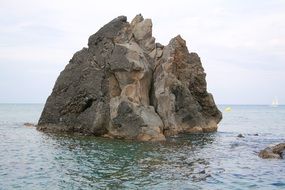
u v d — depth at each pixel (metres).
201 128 61.09
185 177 27.91
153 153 38.06
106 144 43.41
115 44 52.94
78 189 24.47
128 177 27.72
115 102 49.75
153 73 55.06
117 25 55.25
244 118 135.38
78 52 56.72
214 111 65.31
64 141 45.69
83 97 52.56
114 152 38.19
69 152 37.94
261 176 28.72
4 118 101.56
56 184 25.62
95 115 50.25
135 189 24.56
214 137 54.88
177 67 61.94
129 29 56.31
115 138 48.50
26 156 35.66
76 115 53.38
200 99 64.50
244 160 35.47
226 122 107.00
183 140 49.31
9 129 60.62
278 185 26.11
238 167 32.03
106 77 52.09
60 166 31.27
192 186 25.47
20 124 73.88
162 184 25.84
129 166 31.53
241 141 50.81
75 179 27.03
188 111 59.22
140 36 57.22
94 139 47.53
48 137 49.34
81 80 53.81
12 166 31.02
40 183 25.83
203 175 28.58
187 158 35.88
